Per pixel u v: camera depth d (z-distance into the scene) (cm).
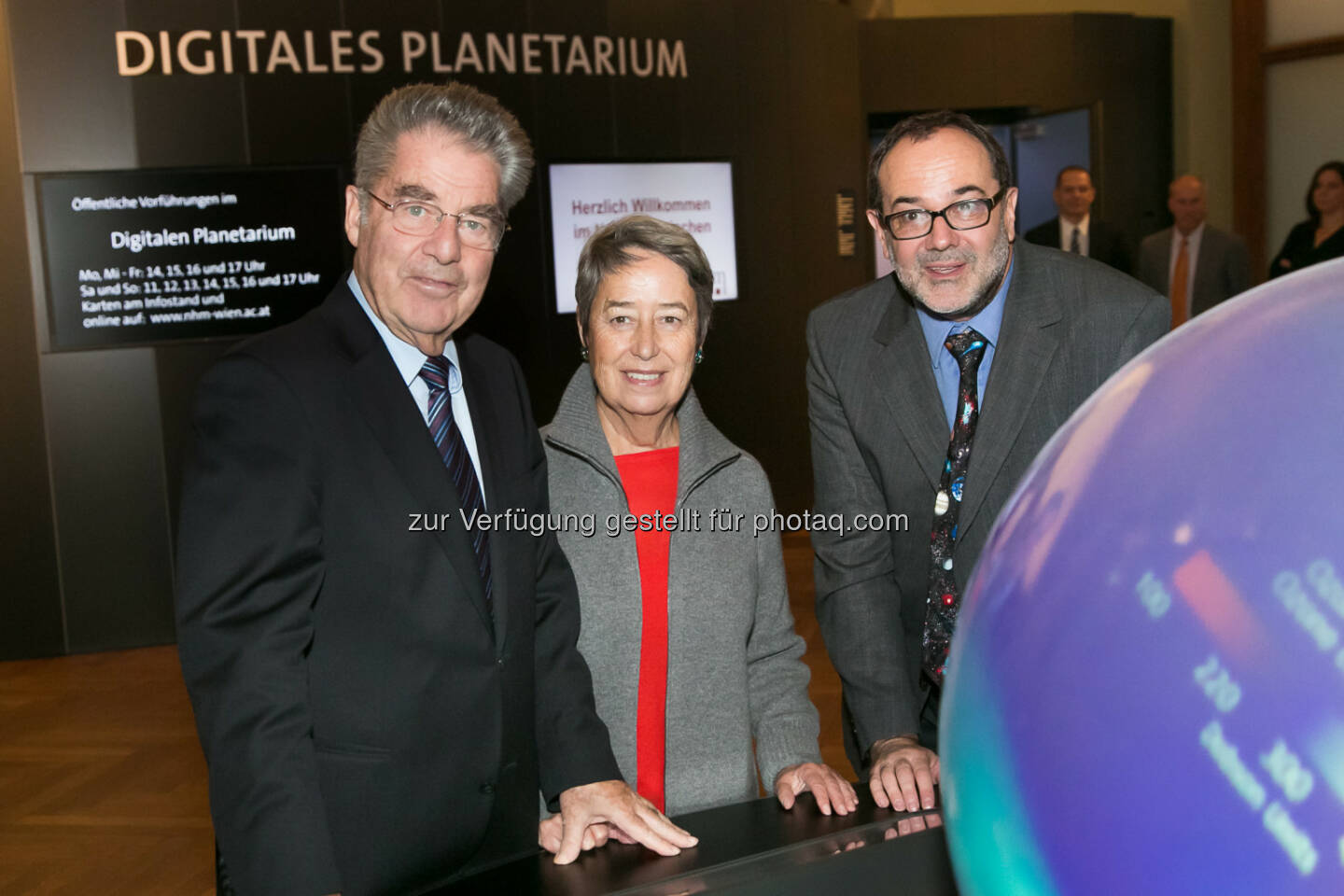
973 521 164
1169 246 661
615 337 154
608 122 666
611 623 160
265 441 120
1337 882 31
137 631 570
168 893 298
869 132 851
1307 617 33
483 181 131
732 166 716
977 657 40
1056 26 853
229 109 561
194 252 557
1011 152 914
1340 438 35
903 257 160
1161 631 35
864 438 176
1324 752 31
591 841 118
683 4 689
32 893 300
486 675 132
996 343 167
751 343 737
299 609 120
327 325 132
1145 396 41
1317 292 40
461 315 136
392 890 127
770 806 128
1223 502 35
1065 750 36
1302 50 831
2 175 536
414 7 596
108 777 390
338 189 575
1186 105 891
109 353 552
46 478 552
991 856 38
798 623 554
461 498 135
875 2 915
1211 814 33
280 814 112
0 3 525
